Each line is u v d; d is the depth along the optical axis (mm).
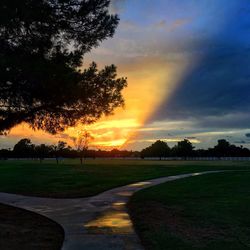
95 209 15859
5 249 9531
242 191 20781
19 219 14047
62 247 9562
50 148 121812
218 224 11914
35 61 12891
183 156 132000
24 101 14078
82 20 14445
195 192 20703
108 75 14930
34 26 13438
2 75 12102
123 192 21953
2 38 12688
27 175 35031
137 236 10734
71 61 14375
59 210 15797
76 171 39875
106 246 9641
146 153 142250
